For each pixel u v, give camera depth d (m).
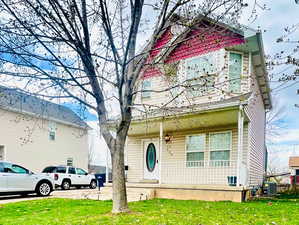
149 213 6.08
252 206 7.44
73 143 23.12
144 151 13.62
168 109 7.12
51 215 6.25
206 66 11.13
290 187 16.61
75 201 8.97
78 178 17.75
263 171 17.16
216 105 9.24
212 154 11.26
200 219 5.36
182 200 9.23
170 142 12.60
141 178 13.38
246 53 11.15
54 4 5.52
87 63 6.09
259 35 9.88
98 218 5.54
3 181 10.57
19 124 18.20
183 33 6.66
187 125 11.47
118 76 6.20
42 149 19.95
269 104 16.67
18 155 18.05
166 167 12.50
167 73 8.50
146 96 12.90
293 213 6.21
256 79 12.83
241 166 9.59
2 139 16.92
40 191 11.66
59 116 21.11
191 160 11.80
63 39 5.64
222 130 11.15
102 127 6.56
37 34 5.62
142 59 6.53
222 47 10.92
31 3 5.46
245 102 8.95
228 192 9.11
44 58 5.75
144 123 11.32
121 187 6.31
